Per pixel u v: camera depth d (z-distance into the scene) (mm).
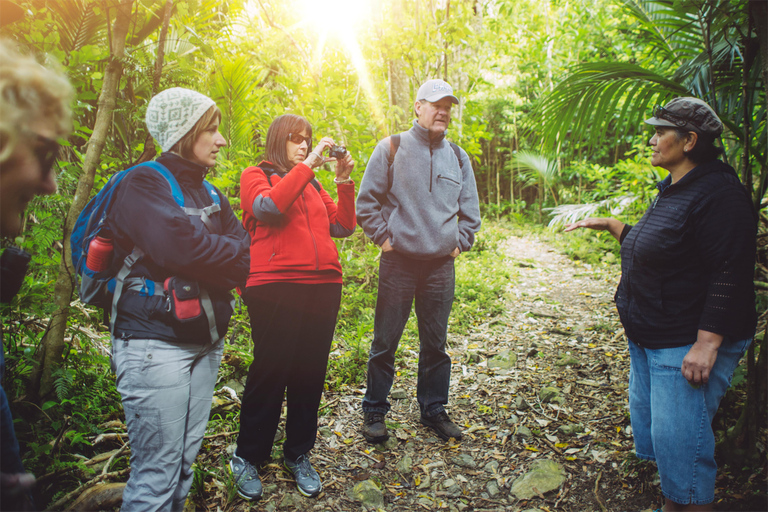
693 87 2621
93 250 1359
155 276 1406
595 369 3289
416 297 2516
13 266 1017
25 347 2084
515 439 2486
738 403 2432
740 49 2451
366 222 2434
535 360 3520
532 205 12211
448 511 1991
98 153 1951
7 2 1977
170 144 1462
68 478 1839
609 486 2094
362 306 4082
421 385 2578
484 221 11422
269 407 1962
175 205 1397
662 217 1658
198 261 1376
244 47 4898
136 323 1387
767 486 1879
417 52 4922
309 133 2070
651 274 1682
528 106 11586
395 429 2588
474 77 6074
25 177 765
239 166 3553
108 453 1969
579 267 6750
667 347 1653
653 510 1905
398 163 2367
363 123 4660
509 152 12797
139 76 2557
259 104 4117
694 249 1596
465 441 2484
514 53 10883
